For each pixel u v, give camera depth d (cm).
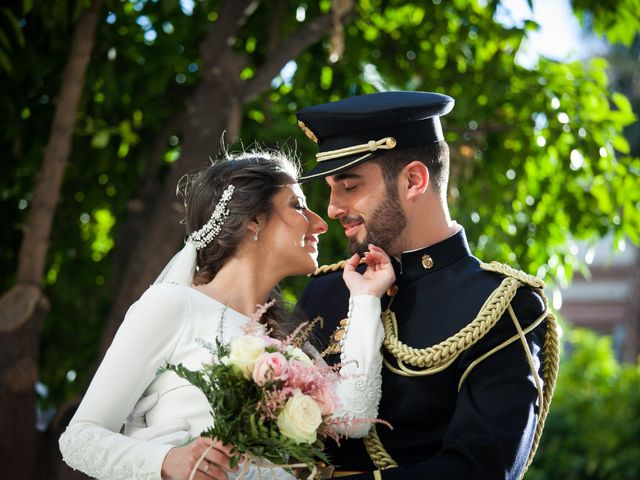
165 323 275
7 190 526
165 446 259
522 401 268
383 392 281
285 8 536
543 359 284
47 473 447
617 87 1895
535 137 584
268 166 296
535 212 605
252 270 292
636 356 1905
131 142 552
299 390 246
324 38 571
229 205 290
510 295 276
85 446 263
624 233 609
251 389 248
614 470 852
